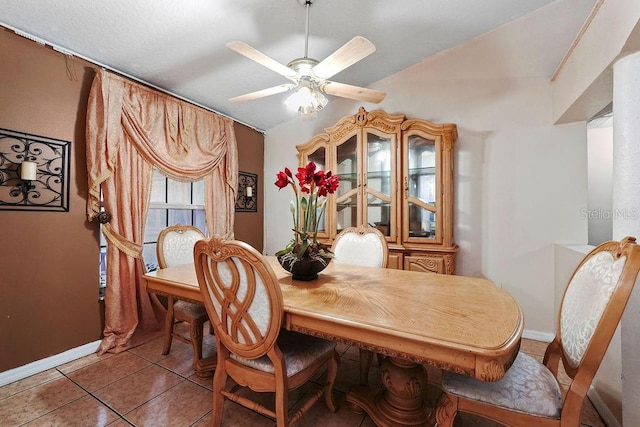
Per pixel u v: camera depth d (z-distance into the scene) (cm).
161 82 251
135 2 170
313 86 181
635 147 128
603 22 152
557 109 225
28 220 182
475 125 261
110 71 223
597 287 99
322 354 137
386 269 187
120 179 220
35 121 184
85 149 207
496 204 255
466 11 217
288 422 119
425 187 261
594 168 282
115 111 214
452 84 268
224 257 111
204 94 279
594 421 149
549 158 238
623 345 127
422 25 228
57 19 174
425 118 280
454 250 246
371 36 234
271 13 195
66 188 198
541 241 242
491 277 257
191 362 201
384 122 270
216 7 183
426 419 141
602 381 155
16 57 176
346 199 291
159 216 275
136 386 173
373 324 99
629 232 129
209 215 296
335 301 122
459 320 102
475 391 105
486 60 253
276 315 109
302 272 154
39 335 187
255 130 366
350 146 292
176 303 208
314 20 207
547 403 98
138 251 229
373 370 195
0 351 172
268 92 197
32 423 142
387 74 294
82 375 184
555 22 216
